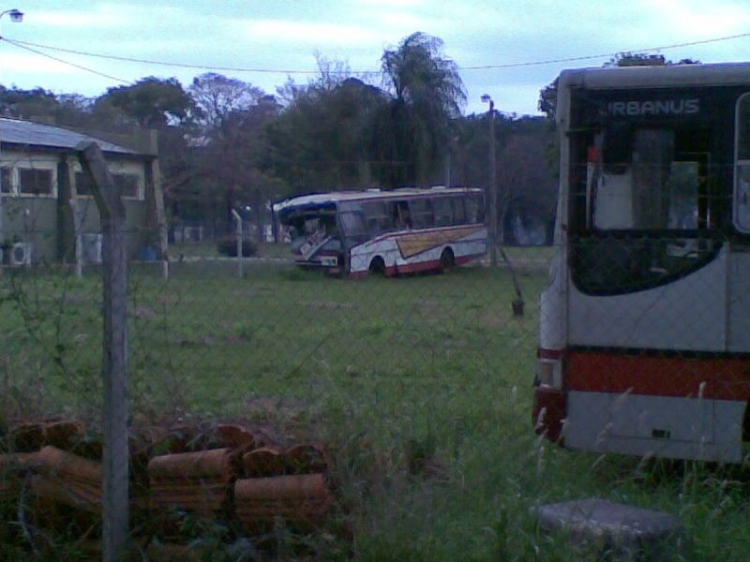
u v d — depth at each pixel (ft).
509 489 19.85
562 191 26.32
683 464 25.04
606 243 25.79
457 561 17.66
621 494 21.76
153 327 21.80
